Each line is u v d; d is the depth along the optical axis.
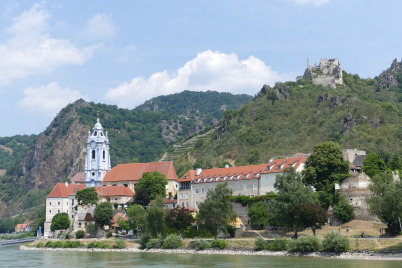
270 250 186.00
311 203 187.38
